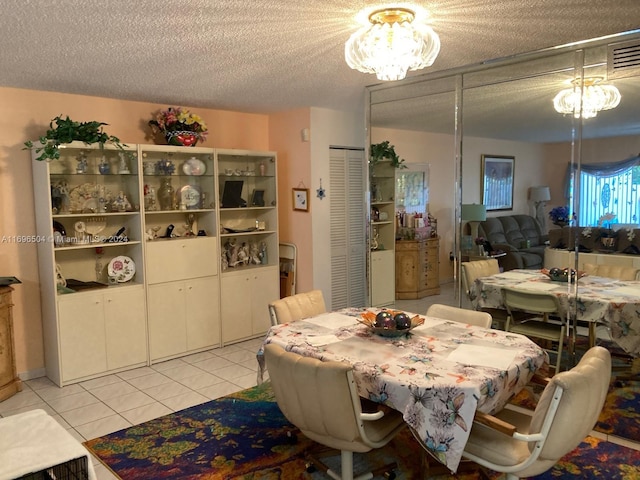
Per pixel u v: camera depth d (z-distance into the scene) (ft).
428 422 6.52
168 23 7.88
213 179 15.17
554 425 6.10
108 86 12.41
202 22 7.87
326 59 10.12
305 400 7.04
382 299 14.39
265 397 11.70
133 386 12.45
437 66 11.70
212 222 15.31
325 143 16.55
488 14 7.87
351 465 7.55
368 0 7.14
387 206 14.06
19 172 12.66
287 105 15.65
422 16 7.92
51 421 6.74
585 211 10.21
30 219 12.89
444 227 12.77
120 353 13.38
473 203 12.14
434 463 8.62
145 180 14.23
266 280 16.52
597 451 8.98
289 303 10.56
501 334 8.66
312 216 16.39
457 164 12.32
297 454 9.11
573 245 10.40
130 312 13.51
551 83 10.40
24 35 8.32
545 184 10.74
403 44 7.70
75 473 5.87
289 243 17.25
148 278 13.82
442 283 13.01
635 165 9.42
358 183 17.87
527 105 10.84
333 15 7.69
